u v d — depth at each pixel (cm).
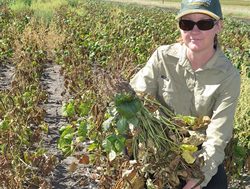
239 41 620
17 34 488
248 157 176
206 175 119
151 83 132
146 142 118
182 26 121
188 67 126
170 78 129
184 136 126
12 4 898
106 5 1271
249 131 192
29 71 322
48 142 228
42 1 998
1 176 163
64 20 635
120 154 129
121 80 116
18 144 203
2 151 176
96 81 230
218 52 125
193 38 120
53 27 551
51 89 335
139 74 135
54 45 458
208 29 119
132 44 431
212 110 128
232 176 180
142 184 121
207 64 124
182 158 119
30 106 242
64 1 1062
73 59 371
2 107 225
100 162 145
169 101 130
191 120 122
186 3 119
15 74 313
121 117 115
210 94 124
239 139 186
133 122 113
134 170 119
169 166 118
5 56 412
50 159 183
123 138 115
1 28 550
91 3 1265
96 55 414
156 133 119
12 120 198
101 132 134
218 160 119
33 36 474
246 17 1545
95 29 555
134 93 115
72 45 441
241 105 205
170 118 124
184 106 129
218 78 124
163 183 120
